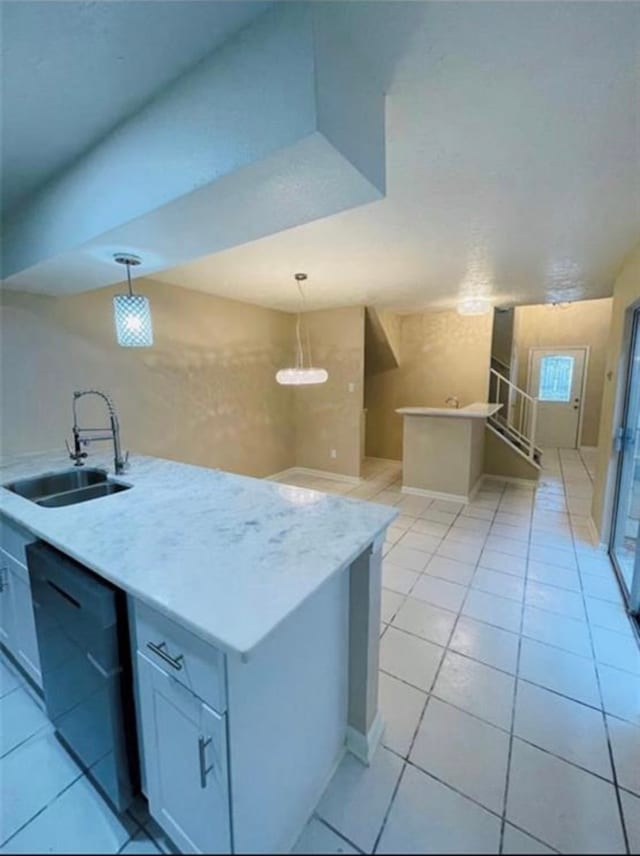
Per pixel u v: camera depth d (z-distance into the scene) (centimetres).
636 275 261
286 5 95
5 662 195
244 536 139
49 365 271
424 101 128
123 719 121
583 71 115
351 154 108
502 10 96
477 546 322
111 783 125
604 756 146
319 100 95
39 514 160
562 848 118
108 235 156
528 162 166
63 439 281
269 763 108
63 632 134
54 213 179
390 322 555
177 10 96
